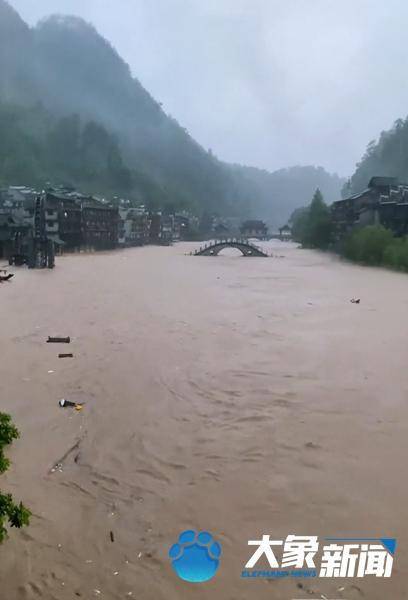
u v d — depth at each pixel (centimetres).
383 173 19025
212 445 1777
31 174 19075
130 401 2162
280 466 1638
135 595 1102
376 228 9688
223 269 8788
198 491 1491
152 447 1755
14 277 6575
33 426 1892
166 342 3150
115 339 3203
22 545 1242
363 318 4034
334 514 1385
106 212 13638
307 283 6656
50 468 1602
